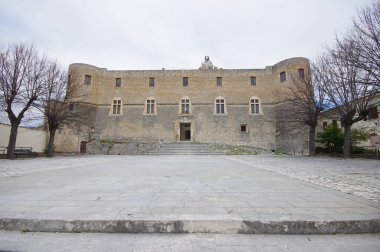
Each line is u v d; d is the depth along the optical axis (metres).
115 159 16.34
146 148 26.00
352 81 15.12
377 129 22.47
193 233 2.92
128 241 2.69
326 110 20.34
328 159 16.55
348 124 17.84
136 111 33.16
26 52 17.66
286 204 3.75
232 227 2.93
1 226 3.04
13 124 17.12
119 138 32.38
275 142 31.34
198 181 6.14
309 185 5.57
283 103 30.12
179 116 32.81
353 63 12.81
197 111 32.97
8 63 16.91
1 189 5.02
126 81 34.06
